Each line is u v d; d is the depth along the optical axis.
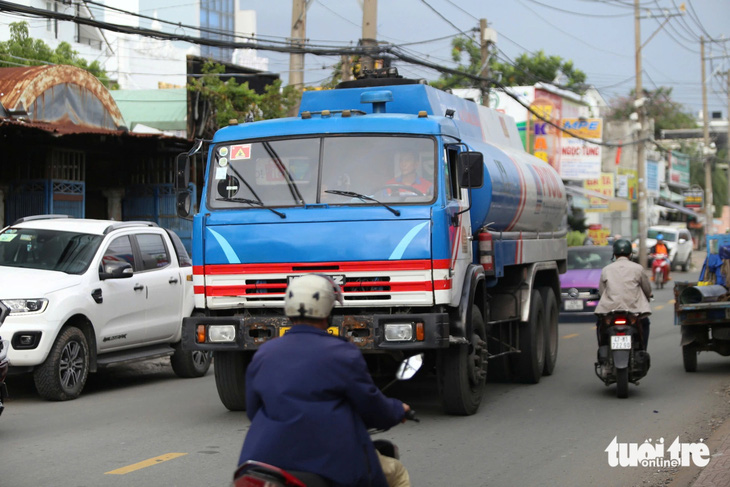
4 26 35.66
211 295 8.78
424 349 8.99
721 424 9.11
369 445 4.05
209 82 25.23
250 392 4.05
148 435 8.54
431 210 8.48
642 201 41.22
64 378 10.64
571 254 21.72
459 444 8.11
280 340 4.09
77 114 19.84
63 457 7.58
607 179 51.75
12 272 10.81
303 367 3.94
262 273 8.62
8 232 11.78
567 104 48.16
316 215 8.60
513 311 11.59
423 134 8.80
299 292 4.11
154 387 12.11
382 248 8.44
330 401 3.92
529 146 43.28
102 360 11.37
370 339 8.36
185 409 10.10
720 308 12.16
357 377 3.98
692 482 6.82
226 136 9.16
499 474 7.04
